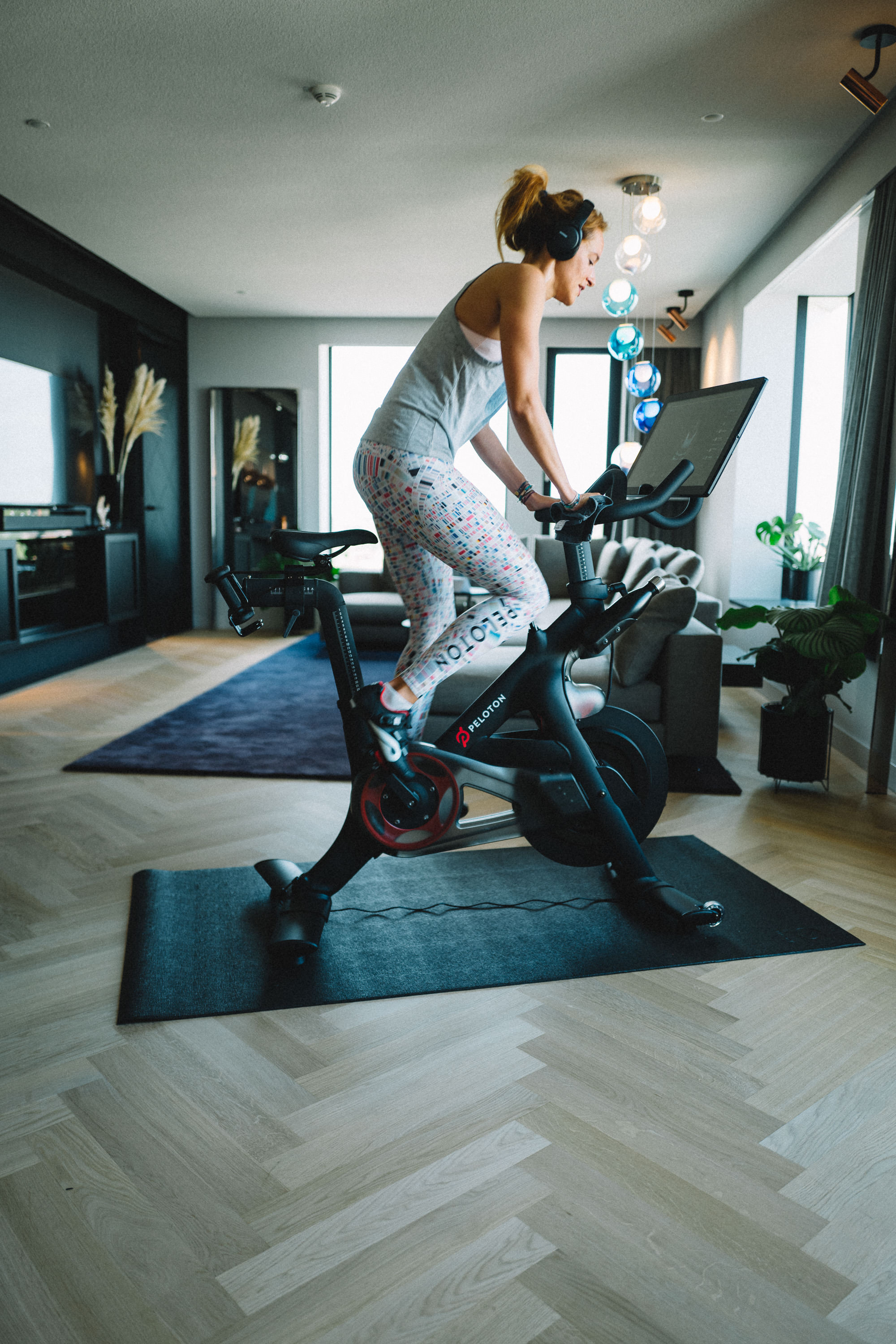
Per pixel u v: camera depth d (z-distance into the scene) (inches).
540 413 69.9
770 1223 49.4
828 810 122.0
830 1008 71.3
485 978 75.2
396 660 245.0
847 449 161.3
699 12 122.8
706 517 293.0
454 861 101.4
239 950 80.0
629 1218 49.6
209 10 123.8
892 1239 48.6
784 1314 43.7
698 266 248.8
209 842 108.7
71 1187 51.9
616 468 75.0
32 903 90.7
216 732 163.9
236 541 322.0
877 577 148.3
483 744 80.2
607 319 315.3
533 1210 50.2
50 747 155.0
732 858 103.3
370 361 325.1
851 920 87.6
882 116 150.7
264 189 190.5
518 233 74.7
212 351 318.3
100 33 130.0
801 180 183.6
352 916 87.0
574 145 167.0
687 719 138.7
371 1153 54.7
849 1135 56.7
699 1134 56.6
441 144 167.5
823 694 128.2
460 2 121.2
